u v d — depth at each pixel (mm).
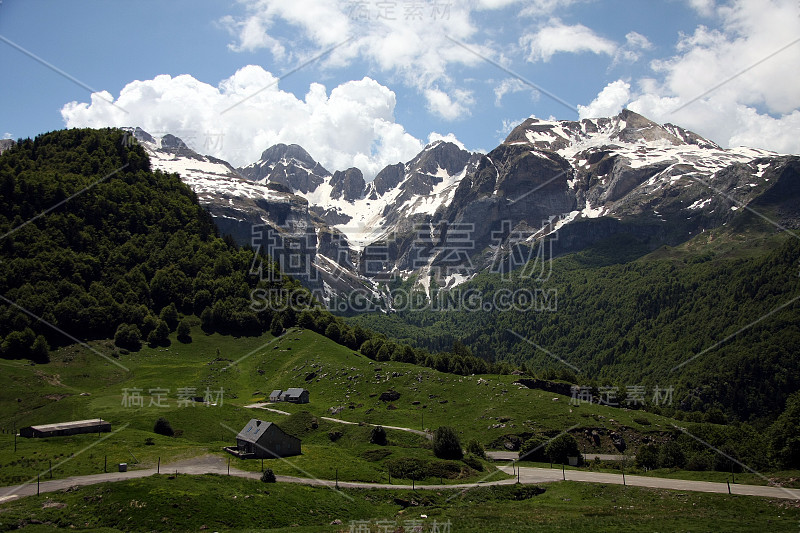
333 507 104188
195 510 93875
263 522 94688
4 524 87000
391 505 109312
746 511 99750
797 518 93812
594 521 94125
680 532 86375
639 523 92250
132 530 88250
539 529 90375
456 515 101625
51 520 90062
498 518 98688
